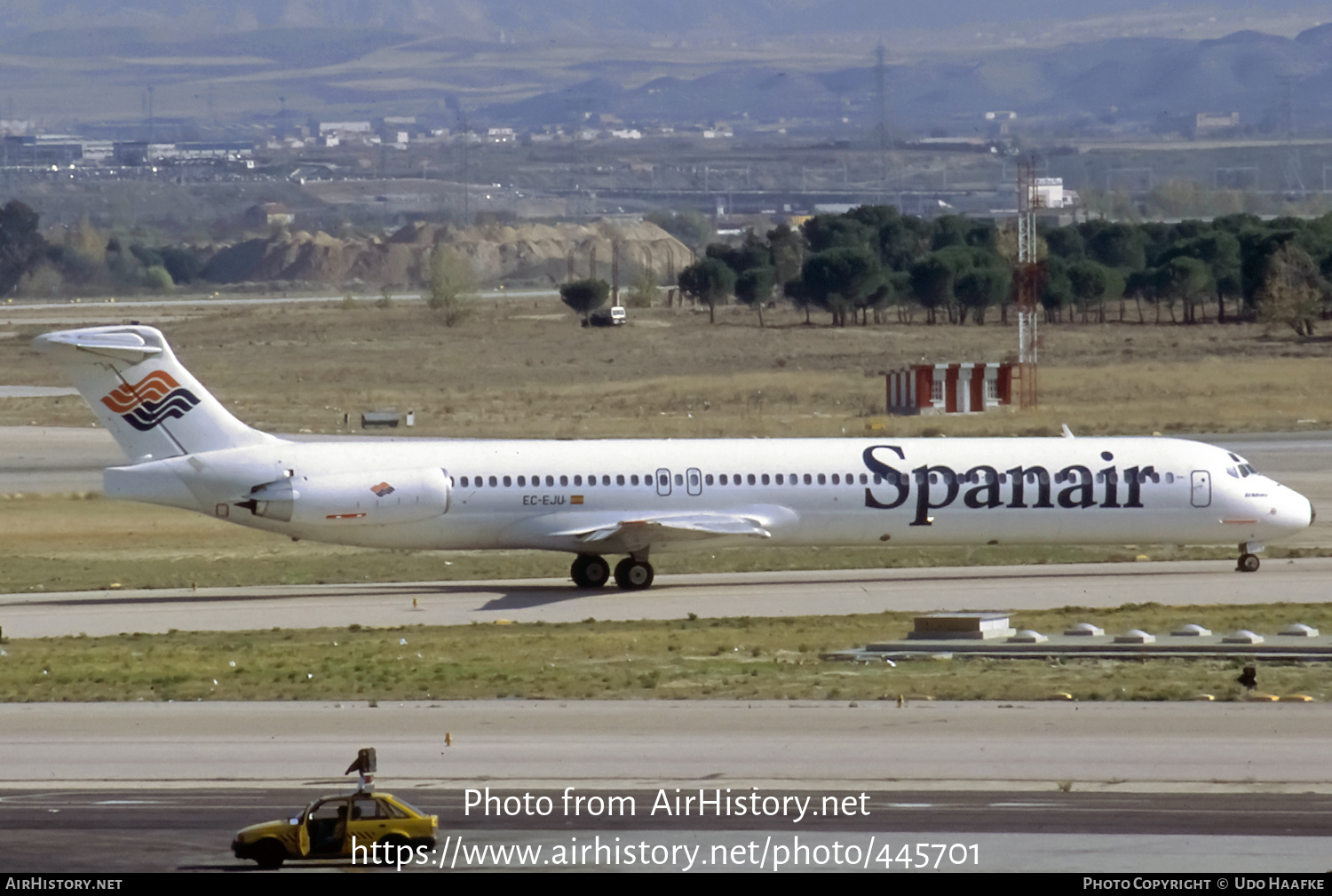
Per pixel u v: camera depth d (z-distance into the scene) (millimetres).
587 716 139625
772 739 130000
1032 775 118188
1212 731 130875
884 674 156750
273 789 116688
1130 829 104375
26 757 126688
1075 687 148375
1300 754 123375
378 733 134500
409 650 173500
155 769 122812
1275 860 97812
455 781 118688
